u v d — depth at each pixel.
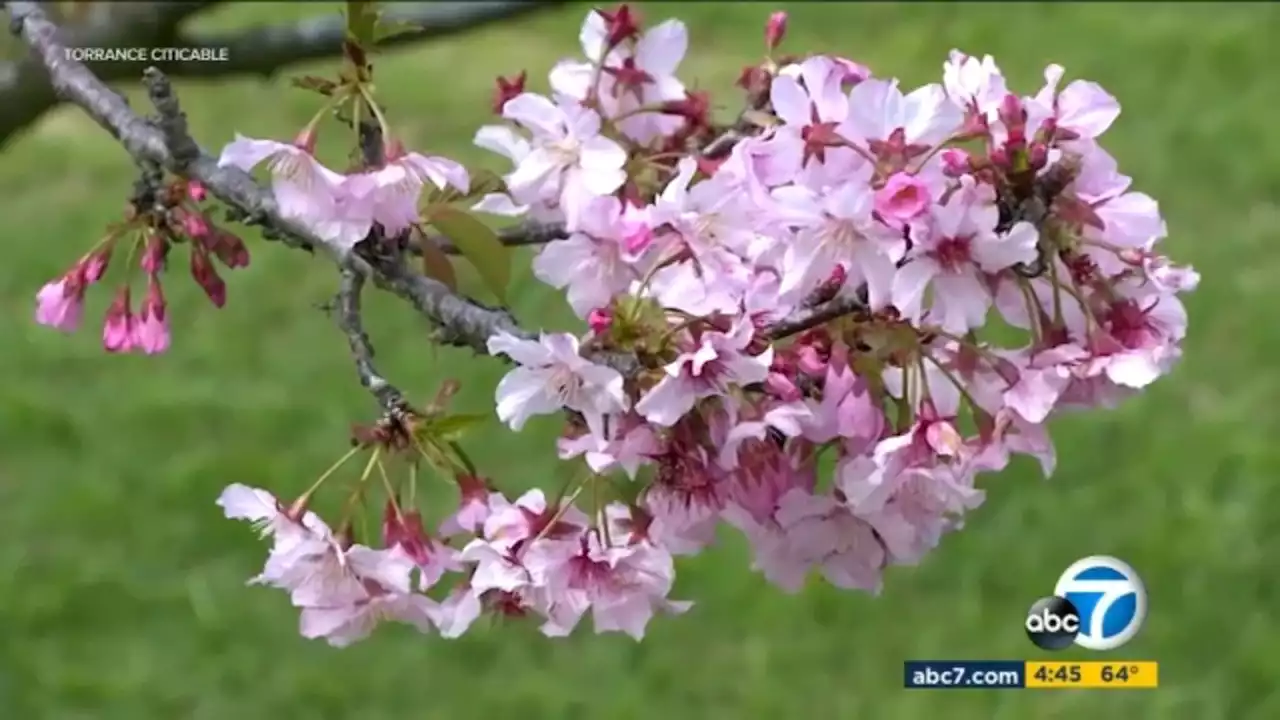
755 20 11.57
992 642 6.27
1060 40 11.43
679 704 6.17
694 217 2.04
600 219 2.11
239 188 2.36
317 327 8.70
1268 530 6.77
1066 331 2.08
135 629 6.70
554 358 1.93
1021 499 6.98
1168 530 6.76
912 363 2.09
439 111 10.57
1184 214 9.28
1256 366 7.90
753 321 2.00
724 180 2.05
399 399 2.21
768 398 2.02
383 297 8.90
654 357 1.99
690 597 6.62
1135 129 10.21
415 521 2.23
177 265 9.07
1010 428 2.09
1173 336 2.09
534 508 2.14
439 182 2.21
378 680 6.43
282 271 9.19
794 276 1.92
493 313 2.23
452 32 4.21
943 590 6.57
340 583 2.22
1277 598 6.40
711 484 2.06
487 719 6.21
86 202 10.05
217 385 8.20
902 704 6.05
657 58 2.62
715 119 3.10
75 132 11.05
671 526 2.10
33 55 3.57
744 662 6.32
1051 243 1.98
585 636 6.56
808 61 2.17
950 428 2.03
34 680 6.42
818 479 2.23
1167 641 6.19
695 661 6.37
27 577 6.91
